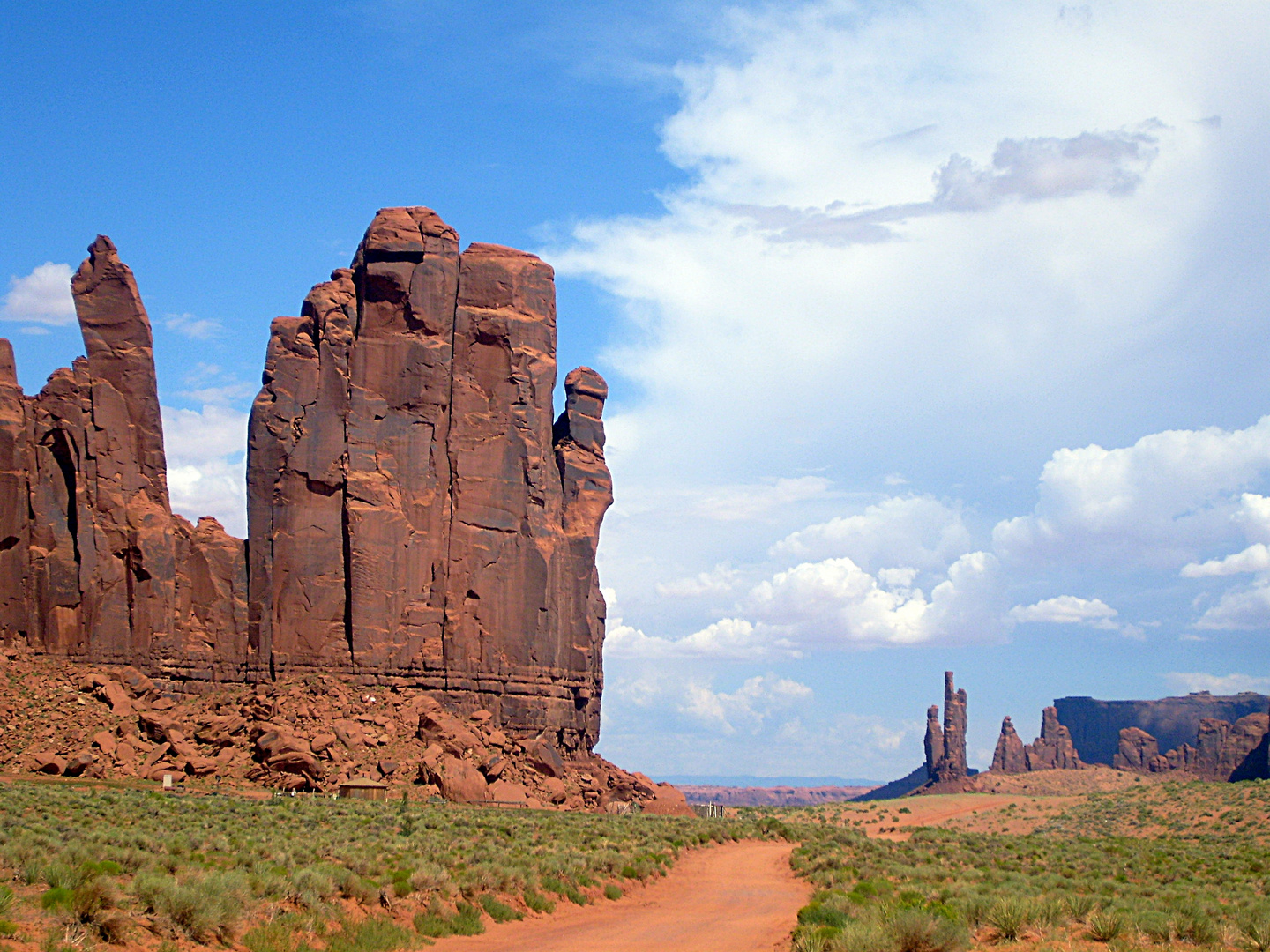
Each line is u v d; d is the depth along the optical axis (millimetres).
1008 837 100188
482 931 35094
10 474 99062
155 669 99312
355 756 92125
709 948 32594
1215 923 31750
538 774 98188
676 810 101500
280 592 102688
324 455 105062
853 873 54906
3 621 97125
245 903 29297
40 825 44250
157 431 104375
